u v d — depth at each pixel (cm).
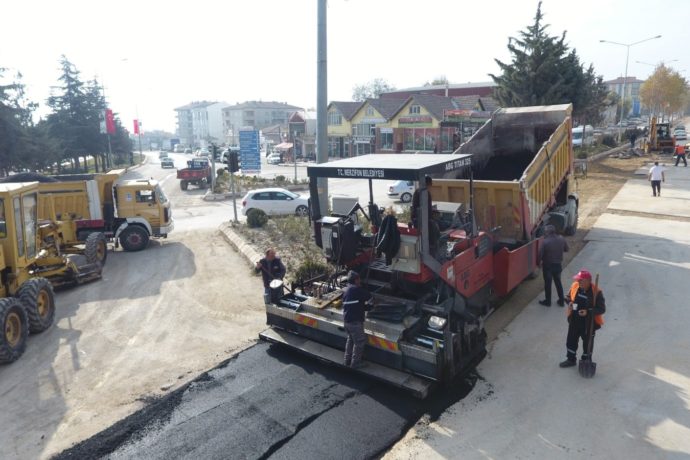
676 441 577
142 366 833
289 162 6762
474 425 626
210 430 641
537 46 3162
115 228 1736
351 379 752
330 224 784
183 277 1352
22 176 1831
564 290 1087
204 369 809
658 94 7312
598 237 1502
